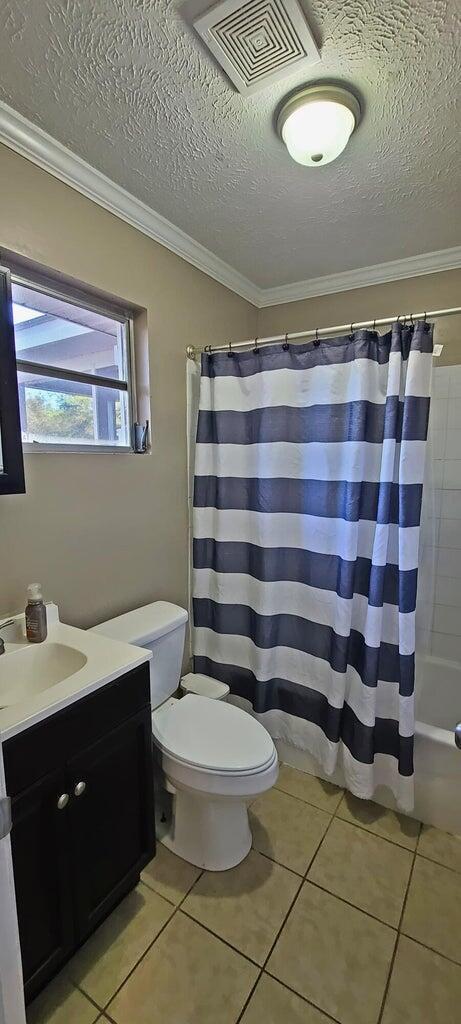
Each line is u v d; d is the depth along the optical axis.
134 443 1.79
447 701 2.10
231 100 1.14
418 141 1.28
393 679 1.61
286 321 2.44
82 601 1.55
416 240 1.88
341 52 1.01
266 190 1.53
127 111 1.17
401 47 1.00
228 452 1.90
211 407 1.92
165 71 1.05
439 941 1.22
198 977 1.13
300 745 1.88
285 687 1.89
